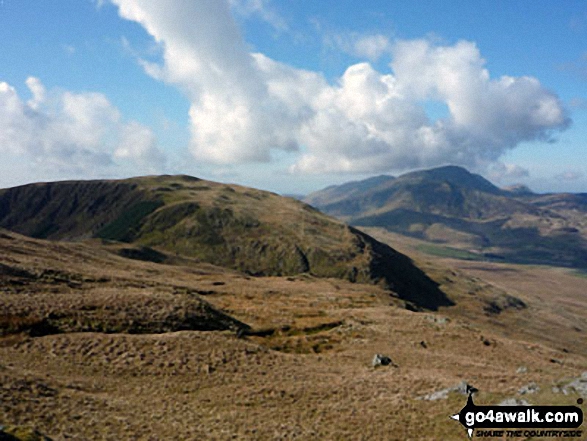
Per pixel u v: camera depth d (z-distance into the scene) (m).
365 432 24.80
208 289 93.00
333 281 177.88
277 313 72.44
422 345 57.91
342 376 37.69
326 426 25.92
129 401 27.62
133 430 22.70
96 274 78.50
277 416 27.30
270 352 43.72
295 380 35.12
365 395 31.67
